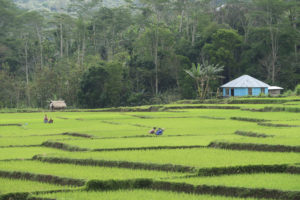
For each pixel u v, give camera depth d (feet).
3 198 70.03
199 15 489.67
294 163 82.58
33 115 289.12
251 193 67.72
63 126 188.03
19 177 84.84
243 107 250.16
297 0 470.39
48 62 492.95
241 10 501.56
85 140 128.98
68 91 426.10
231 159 89.81
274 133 127.13
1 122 217.97
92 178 77.82
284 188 67.82
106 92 401.49
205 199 66.03
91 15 569.23
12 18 497.46
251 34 460.55
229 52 423.23
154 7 504.43
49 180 80.69
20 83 432.66
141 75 439.22
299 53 428.56
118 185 74.69
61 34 520.01
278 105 251.39
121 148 110.42
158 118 218.38
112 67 400.88
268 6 428.97
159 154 98.99
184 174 79.61
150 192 70.90
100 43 544.21
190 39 501.97
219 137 130.72
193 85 417.69
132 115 252.42
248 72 433.89
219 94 396.16
